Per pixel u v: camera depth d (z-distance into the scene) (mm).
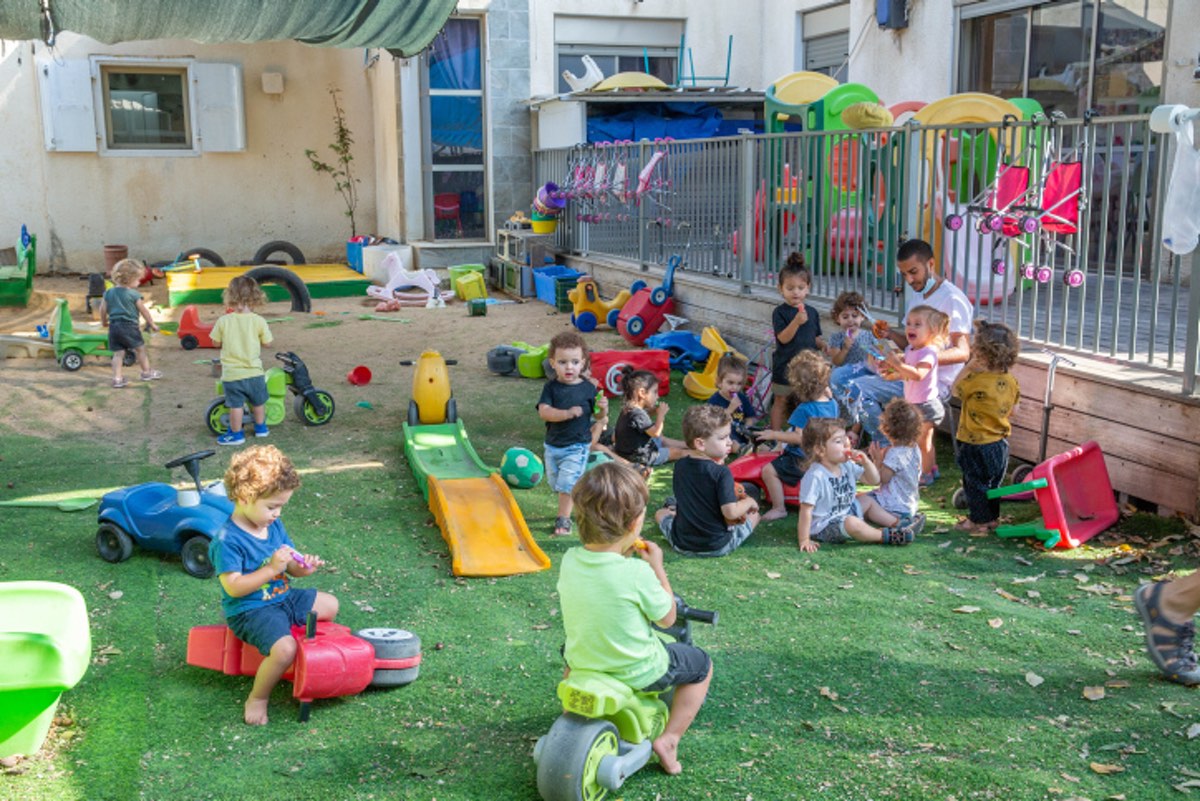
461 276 14086
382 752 3586
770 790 3316
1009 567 5141
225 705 3914
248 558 3891
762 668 4117
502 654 4289
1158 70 9398
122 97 16156
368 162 17312
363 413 8328
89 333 10336
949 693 3908
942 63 11859
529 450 7246
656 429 6461
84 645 3729
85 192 16047
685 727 3473
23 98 15602
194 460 5164
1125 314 7723
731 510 5250
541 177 15086
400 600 4828
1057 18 10453
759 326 9133
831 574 5094
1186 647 3947
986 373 5500
